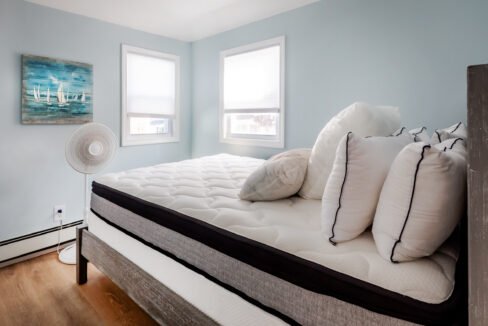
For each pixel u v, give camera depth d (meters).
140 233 1.62
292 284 0.98
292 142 3.04
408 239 0.84
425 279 0.81
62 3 2.71
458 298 0.76
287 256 1.00
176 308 1.35
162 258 1.47
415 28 2.23
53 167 2.87
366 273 0.87
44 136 2.80
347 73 2.61
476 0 1.98
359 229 1.02
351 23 2.55
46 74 2.75
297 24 2.90
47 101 2.77
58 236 2.91
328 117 2.75
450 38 2.09
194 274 1.31
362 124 1.35
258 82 3.31
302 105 2.93
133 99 3.49
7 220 2.61
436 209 0.80
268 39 3.13
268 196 1.46
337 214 1.01
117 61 3.29
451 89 2.11
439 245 0.87
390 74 2.37
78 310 1.86
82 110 3.02
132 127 3.53
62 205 2.93
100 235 1.98
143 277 1.55
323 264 0.94
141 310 1.86
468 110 0.65
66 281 2.21
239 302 1.13
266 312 1.06
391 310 0.79
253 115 3.46
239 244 1.13
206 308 1.26
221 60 3.62
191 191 1.70
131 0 2.68
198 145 4.04
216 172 2.23
